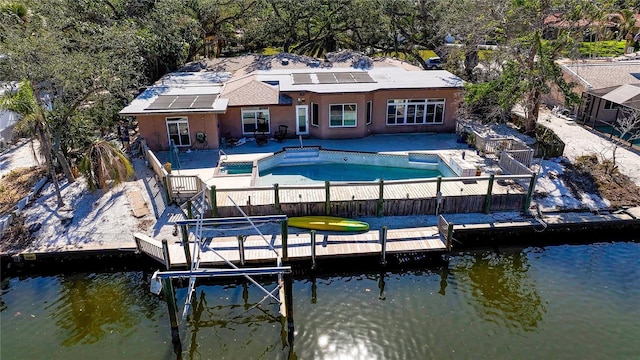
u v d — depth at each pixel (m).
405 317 15.52
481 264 18.62
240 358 13.95
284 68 33.25
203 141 26.75
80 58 21.94
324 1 40.53
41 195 22.00
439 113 29.25
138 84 28.38
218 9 39.25
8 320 15.52
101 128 28.50
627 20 49.03
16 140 29.38
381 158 25.64
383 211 20.47
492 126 29.59
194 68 34.62
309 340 14.55
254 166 23.92
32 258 17.75
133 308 16.16
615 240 20.30
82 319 15.61
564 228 19.78
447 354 13.90
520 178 20.11
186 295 16.81
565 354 13.88
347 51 36.09
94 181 22.03
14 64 19.48
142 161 25.91
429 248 18.02
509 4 26.80
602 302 16.28
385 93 28.25
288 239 18.77
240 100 27.50
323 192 21.06
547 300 16.39
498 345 14.23
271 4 40.97
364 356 13.84
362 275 17.98
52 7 29.33
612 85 30.64
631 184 22.83
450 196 20.33
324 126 28.16
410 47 43.53
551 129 29.42
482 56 36.34
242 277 17.55
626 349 14.10
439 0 38.66
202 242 18.53
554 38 28.09
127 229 19.28
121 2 33.31
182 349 14.29
